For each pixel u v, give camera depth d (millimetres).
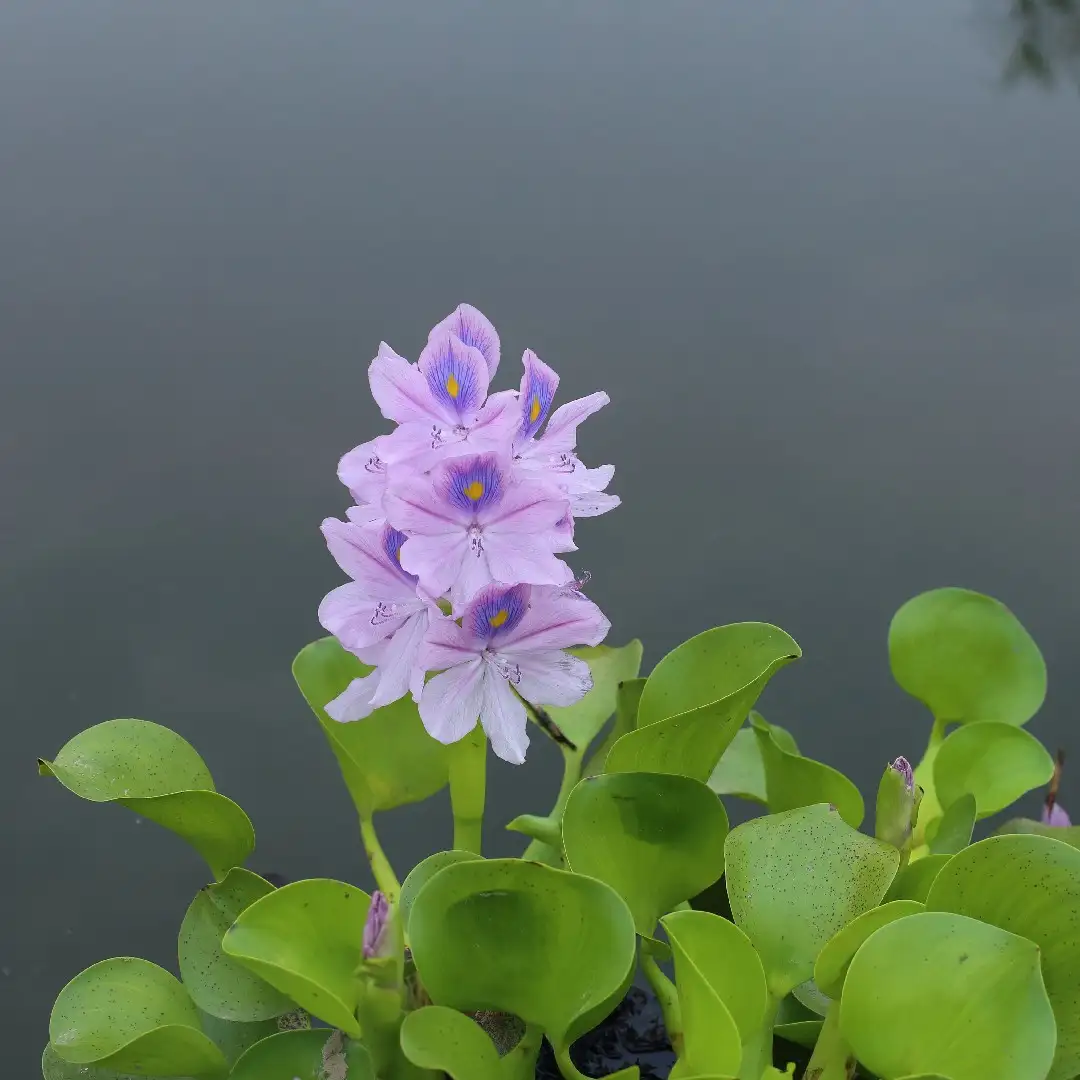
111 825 1303
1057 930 1082
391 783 1204
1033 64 2385
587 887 1070
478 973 1084
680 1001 1076
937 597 1243
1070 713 1338
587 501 1134
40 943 1245
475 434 1095
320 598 1410
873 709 1346
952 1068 1051
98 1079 1121
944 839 1167
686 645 1180
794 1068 1102
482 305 1779
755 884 1114
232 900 1138
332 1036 1082
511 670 1114
